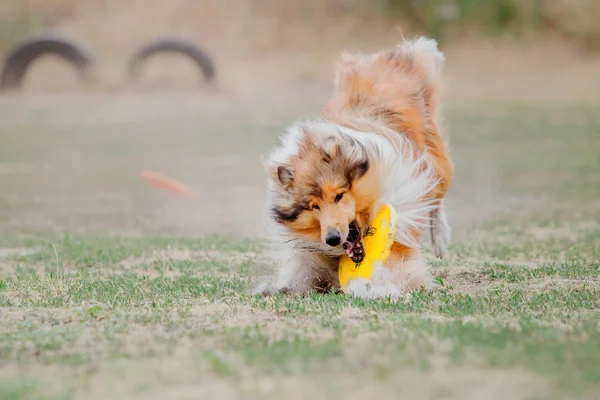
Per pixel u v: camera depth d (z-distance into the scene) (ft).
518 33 165.37
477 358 22.44
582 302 30.73
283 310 29.71
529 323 26.61
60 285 35.09
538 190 70.28
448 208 63.10
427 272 35.14
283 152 32.50
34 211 65.41
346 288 32.42
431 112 39.45
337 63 40.06
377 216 32.27
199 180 79.82
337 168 30.94
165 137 104.99
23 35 164.14
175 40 138.41
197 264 41.78
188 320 28.40
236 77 146.82
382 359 22.66
